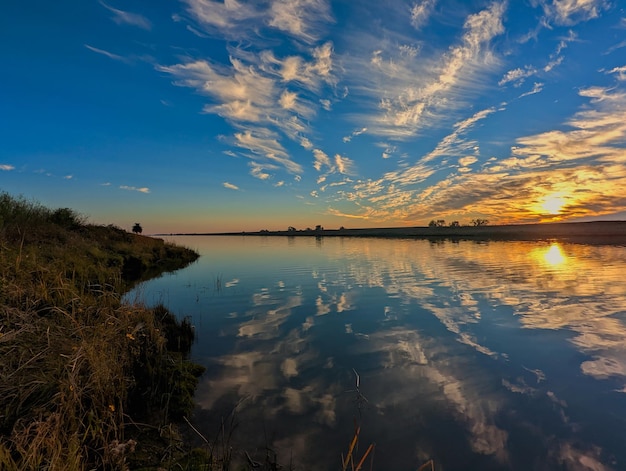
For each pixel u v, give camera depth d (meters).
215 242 79.31
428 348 8.09
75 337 5.91
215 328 9.95
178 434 4.89
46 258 11.73
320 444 4.66
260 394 6.03
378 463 4.29
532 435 4.82
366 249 44.69
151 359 6.77
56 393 4.34
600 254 29.62
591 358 7.32
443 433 4.88
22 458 3.21
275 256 35.78
